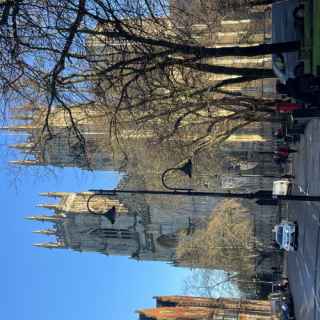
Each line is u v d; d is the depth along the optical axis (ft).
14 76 70.54
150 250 285.84
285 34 64.23
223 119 125.59
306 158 117.50
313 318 89.04
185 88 94.17
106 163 204.13
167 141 129.29
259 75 80.48
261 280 273.54
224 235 243.19
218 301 285.43
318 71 51.11
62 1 66.54
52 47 69.92
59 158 195.83
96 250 291.99
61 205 286.66
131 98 86.63
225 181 231.09
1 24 64.59
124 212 274.77
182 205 256.11
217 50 72.54
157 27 80.23
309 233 104.68
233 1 94.38
